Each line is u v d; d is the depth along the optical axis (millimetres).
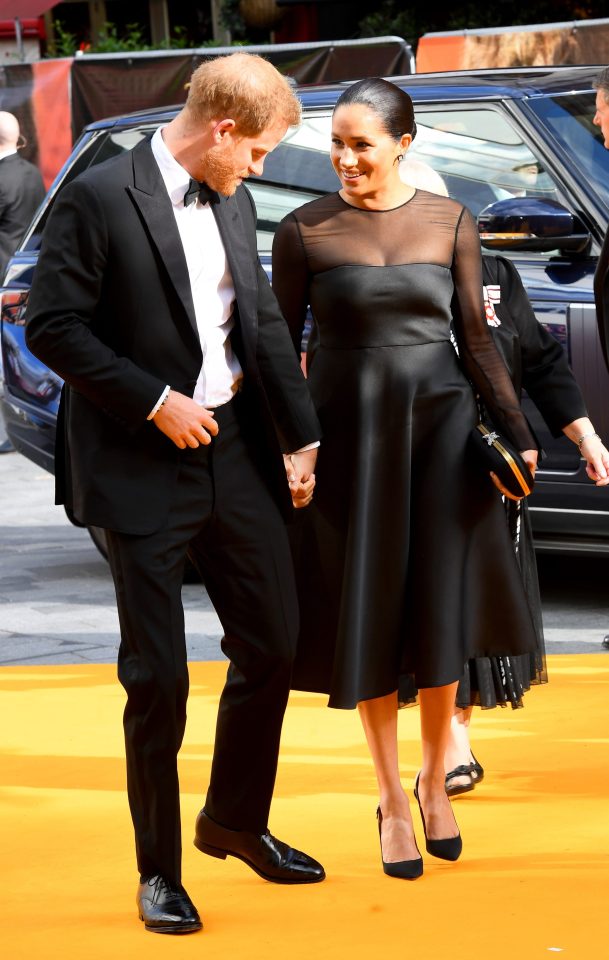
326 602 4449
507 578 4434
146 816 3988
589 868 4324
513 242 7410
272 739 4266
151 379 3891
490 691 4891
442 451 4344
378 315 4328
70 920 4066
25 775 5488
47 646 7637
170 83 14602
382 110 4293
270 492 4191
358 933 3900
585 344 7523
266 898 4207
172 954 3799
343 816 4930
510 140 7922
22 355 9211
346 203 4426
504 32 13539
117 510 3961
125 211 3896
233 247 4055
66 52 22672
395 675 4375
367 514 4324
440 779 4543
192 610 8359
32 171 13914
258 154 3953
